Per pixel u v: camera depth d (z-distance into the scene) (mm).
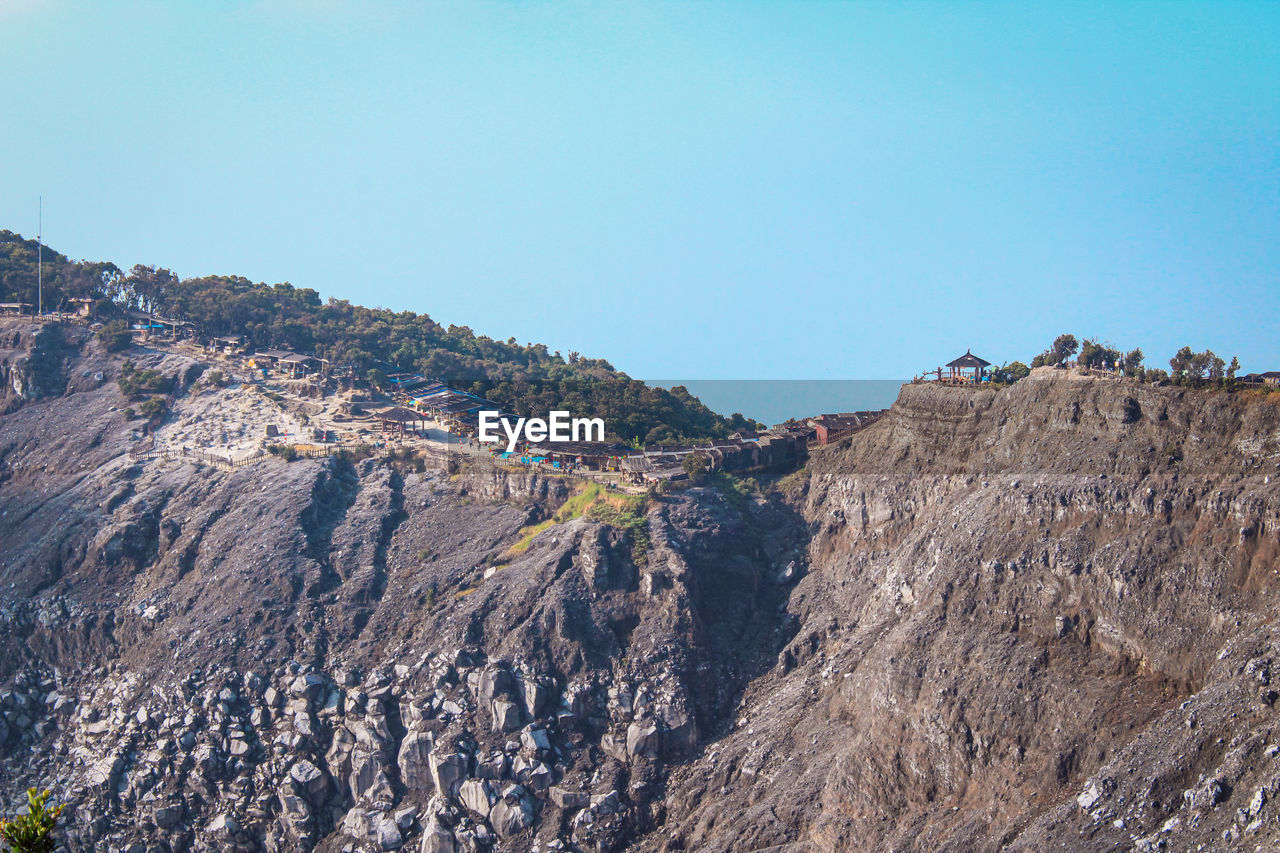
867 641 131000
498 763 131125
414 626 154625
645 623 146625
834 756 119375
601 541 154000
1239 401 115875
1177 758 94312
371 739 138375
